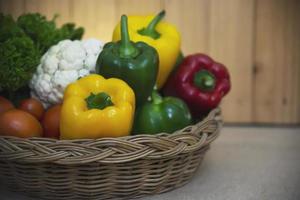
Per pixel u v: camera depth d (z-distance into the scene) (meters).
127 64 0.72
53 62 0.76
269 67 1.01
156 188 0.71
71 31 0.87
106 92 0.70
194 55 0.85
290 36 1.00
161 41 0.80
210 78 0.82
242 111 1.03
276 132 1.01
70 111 0.67
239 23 1.00
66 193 0.68
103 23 1.00
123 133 0.68
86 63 0.77
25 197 0.72
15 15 0.98
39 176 0.67
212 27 1.00
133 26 0.82
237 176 0.79
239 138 0.97
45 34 0.81
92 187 0.67
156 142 0.67
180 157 0.71
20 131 0.68
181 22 1.00
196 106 0.83
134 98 0.70
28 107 0.74
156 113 0.73
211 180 0.77
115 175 0.67
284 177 0.78
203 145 0.72
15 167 0.68
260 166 0.83
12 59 0.74
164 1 1.00
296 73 1.01
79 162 0.64
